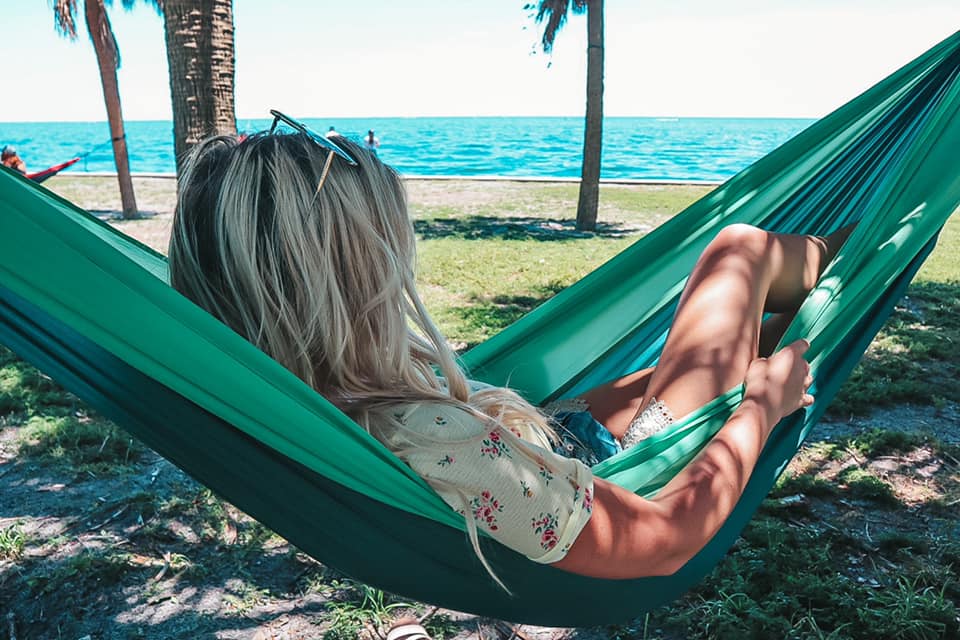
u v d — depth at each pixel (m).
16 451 4.46
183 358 1.03
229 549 3.43
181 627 2.93
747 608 2.93
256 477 1.24
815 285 2.08
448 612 2.98
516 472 1.13
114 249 1.00
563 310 2.36
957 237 12.88
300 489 1.23
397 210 1.13
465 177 24.70
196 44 4.77
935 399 5.14
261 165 1.06
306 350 1.09
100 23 14.73
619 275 2.42
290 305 1.07
